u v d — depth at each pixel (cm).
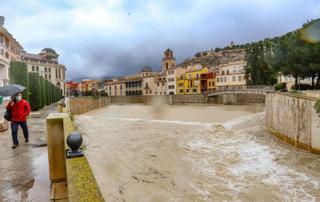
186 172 1065
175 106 5978
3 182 519
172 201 790
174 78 8844
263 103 5256
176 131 2173
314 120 1305
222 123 2680
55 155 512
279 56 3716
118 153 1390
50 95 4053
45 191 480
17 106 813
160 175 1024
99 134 2048
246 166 1152
